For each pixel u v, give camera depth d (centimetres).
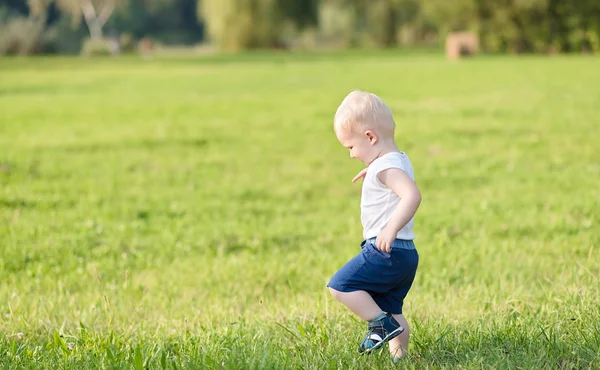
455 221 1316
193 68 6469
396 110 3009
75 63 7631
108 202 1527
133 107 3294
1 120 2809
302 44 12812
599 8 7350
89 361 601
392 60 7256
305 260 1106
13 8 16362
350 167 1952
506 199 1488
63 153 2088
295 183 1761
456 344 624
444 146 2169
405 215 560
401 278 591
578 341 607
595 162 1859
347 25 12212
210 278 1010
